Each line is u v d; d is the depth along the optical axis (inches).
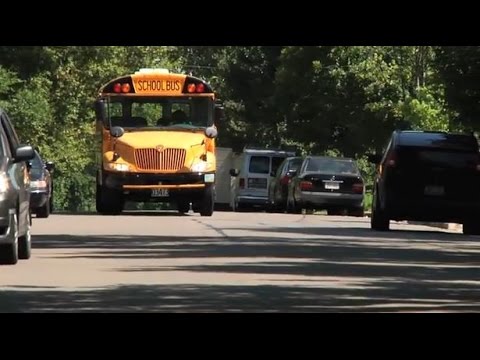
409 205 3088.1
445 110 4087.1
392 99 6087.6
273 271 1926.7
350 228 3302.2
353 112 6186.0
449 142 3112.7
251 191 6038.4
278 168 5600.4
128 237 2748.5
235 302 1492.4
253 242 2610.7
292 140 6732.3
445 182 3080.7
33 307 1429.6
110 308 1424.7
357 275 1888.5
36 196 3604.8
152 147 3841.0
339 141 6353.3
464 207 3078.2
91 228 3097.9
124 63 7440.9
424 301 1540.4
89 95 7126.0
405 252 2421.3
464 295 1621.6
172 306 1446.9
